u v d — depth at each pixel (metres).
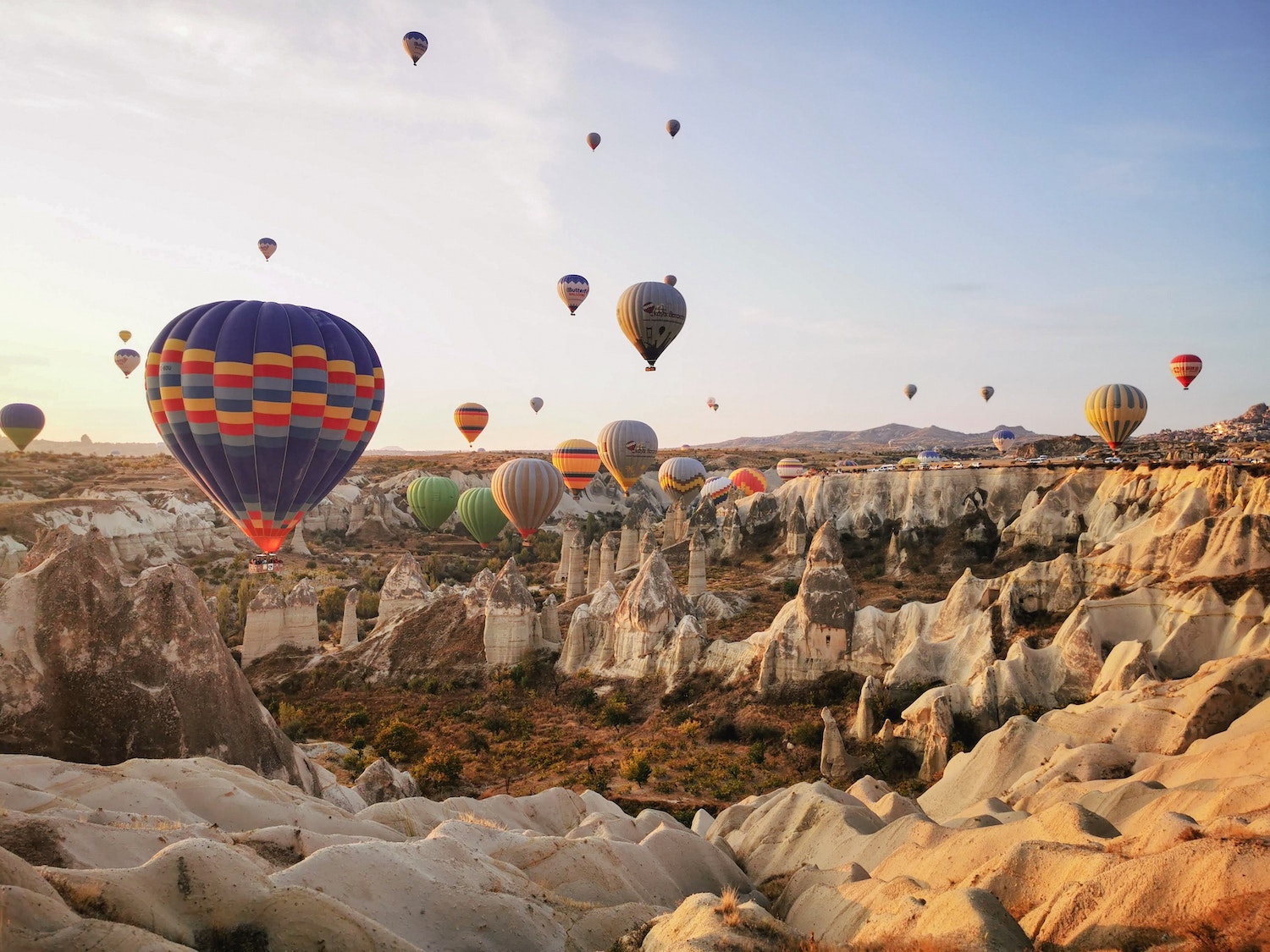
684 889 23.89
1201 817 18.72
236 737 28.16
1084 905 14.42
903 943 14.77
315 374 44.84
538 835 24.42
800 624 48.09
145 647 27.12
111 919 12.62
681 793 38.75
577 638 57.84
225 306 45.16
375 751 45.59
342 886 16.02
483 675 58.62
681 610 56.22
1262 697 27.84
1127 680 35.62
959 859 19.84
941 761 36.34
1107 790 23.92
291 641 65.62
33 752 24.55
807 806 27.52
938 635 45.97
